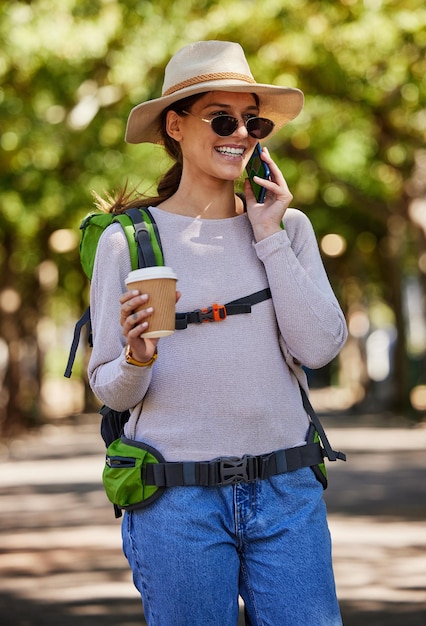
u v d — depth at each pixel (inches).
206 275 161.8
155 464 157.6
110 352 161.6
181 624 156.2
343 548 418.9
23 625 304.7
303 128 998.4
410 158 1146.7
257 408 158.6
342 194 1354.6
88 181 984.3
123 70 781.3
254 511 158.1
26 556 418.6
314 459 162.2
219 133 163.5
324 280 168.6
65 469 807.1
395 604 325.7
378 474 692.1
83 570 388.8
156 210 165.9
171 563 155.9
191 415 158.2
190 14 781.3
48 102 856.3
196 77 165.5
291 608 156.8
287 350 162.4
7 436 1195.3
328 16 796.6
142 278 146.6
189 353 158.6
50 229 1342.3
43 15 768.3
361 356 1669.5
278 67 815.1
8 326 1246.9
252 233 165.0
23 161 919.0
